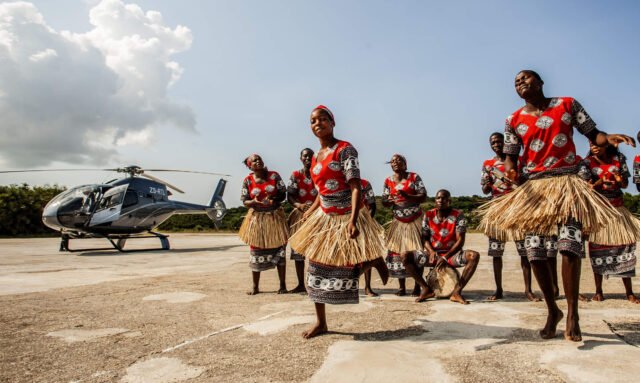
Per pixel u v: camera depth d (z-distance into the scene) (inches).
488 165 212.5
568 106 116.2
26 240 816.3
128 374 97.2
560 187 113.8
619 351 105.8
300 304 179.5
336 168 125.8
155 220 590.2
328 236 123.1
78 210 516.7
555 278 182.1
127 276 272.2
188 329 136.4
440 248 201.9
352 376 92.7
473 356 104.8
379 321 145.5
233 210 1530.5
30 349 116.2
